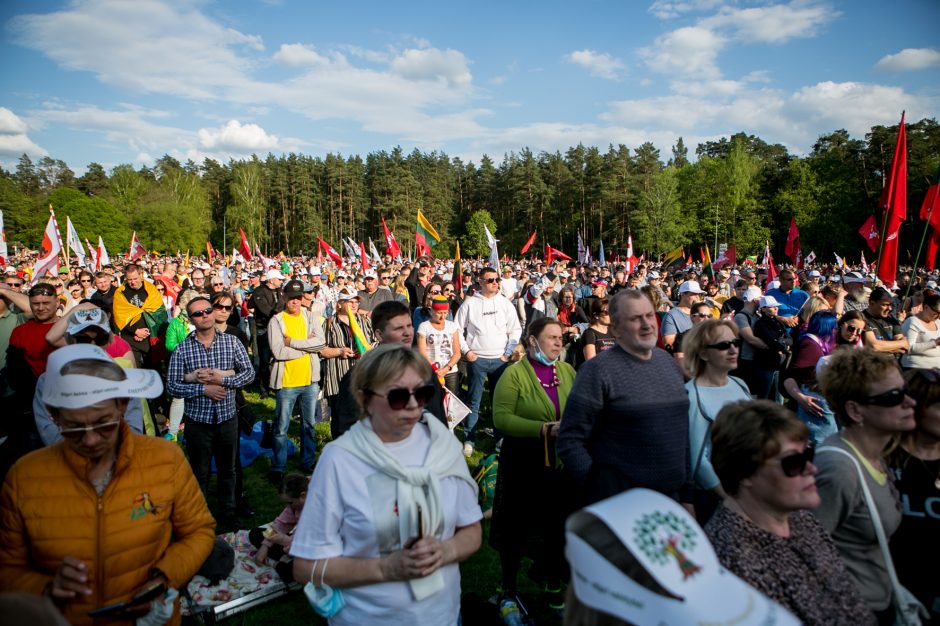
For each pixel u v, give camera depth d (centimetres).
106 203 6888
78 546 217
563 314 1027
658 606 112
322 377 646
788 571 188
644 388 294
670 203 6425
